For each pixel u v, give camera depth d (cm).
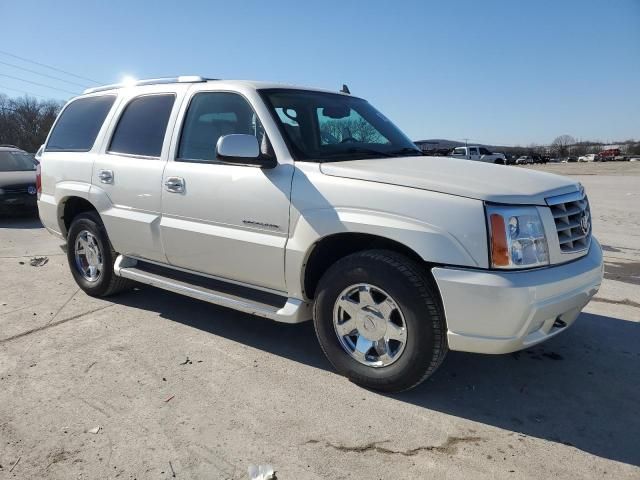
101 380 347
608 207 1341
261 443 280
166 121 437
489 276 286
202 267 410
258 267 369
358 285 328
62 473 255
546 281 293
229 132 392
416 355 309
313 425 297
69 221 557
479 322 290
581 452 276
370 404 321
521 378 358
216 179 385
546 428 298
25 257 706
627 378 359
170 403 319
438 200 299
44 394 328
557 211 318
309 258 349
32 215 1051
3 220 1055
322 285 345
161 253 434
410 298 306
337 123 412
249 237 368
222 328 441
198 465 262
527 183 323
